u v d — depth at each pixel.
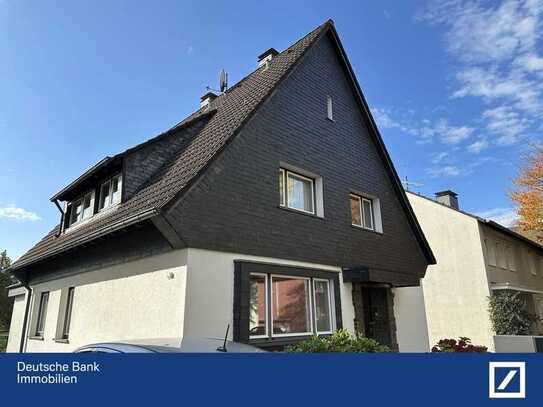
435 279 19.94
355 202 12.02
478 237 18.84
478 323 18.11
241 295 7.36
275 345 7.86
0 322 31.62
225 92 15.63
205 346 3.94
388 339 11.36
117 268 8.50
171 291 6.95
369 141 13.08
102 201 10.47
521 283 22.88
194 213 7.07
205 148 8.49
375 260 11.56
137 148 9.23
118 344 3.92
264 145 8.98
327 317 9.54
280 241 8.66
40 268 13.05
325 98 11.62
